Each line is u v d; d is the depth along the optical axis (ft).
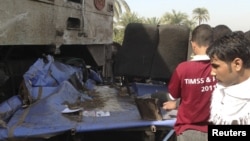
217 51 5.60
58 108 11.61
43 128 10.21
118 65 18.62
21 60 15.43
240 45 5.45
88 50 19.65
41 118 10.83
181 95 8.74
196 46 8.63
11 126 10.25
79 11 17.44
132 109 12.34
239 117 5.61
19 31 12.66
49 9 14.69
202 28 8.72
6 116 10.87
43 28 14.29
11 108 11.28
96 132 10.46
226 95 5.77
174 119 10.84
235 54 5.45
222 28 12.25
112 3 21.83
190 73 8.34
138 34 18.34
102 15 20.30
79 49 19.97
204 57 8.34
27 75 12.80
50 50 15.40
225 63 5.56
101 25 20.21
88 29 18.39
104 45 21.49
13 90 13.93
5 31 11.83
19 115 11.16
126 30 18.58
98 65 20.79
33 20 13.55
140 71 18.25
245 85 5.58
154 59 18.20
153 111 10.88
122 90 15.19
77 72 15.62
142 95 15.14
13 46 14.52
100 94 14.70
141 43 18.34
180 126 8.74
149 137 10.80
